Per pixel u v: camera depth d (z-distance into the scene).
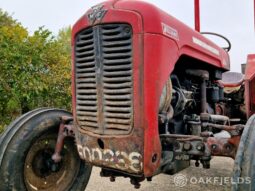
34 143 2.60
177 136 2.24
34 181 2.65
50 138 2.75
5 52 5.29
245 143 1.88
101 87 2.18
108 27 2.14
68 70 6.41
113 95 2.13
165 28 2.16
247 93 3.29
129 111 2.09
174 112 2.48
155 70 2.07
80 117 2.35
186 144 2.21
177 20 2.39
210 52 2.80
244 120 3.77
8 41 5.63
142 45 2.05
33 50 5.74
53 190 2.73
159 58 2.09
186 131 2.65
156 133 2.10
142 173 2.08
